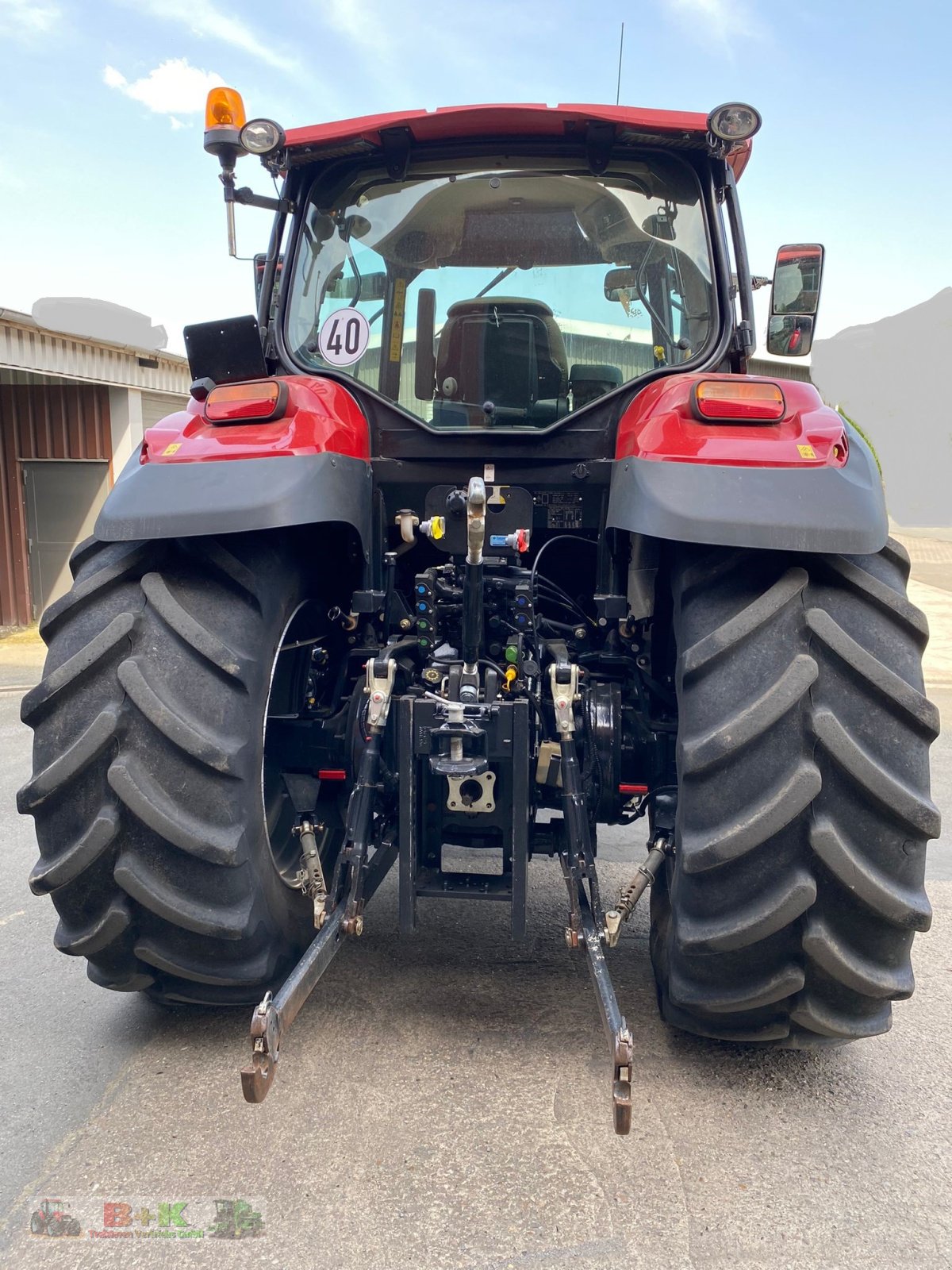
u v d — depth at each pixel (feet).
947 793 17.25
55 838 6.86
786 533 6.33
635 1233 5.82
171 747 6.70
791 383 7.66
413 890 7.51
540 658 8.38
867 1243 5.79
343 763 8.65
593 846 8.11
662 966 7.96
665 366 9.19
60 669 6.84
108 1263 5.58
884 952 6.63
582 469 8.55
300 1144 6.64
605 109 8.64
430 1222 5.90
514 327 9.27
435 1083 7.37
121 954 7.26
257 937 7.23
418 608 8.01
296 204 9.63
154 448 7.47
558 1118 6.95
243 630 7.21
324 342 9.32
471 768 7.15
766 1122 6.98
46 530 40.45
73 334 35.45
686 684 6.70
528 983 9.09
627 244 9.25
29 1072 7.59
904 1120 7.05
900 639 6.65
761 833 6.19
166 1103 7.14
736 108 8.24
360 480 8.04
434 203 9.40
